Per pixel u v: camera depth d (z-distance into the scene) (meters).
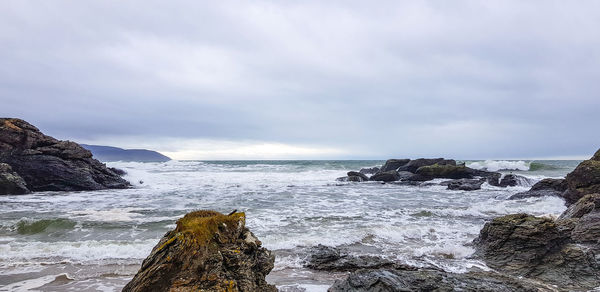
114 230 12.88
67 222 13.84
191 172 45.88
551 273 8.12
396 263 9.10
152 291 4.49
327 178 40.47
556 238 9.05
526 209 18.03
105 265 9.05
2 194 23.73
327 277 8.31
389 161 47.47
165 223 14.05
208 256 4.70
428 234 12.70
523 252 8.95
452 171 38.41
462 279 6.74
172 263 4.54
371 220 15.10
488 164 53.06
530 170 50.94
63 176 27.03
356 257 9.57
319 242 11.37
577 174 18.66
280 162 87.00
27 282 7.84
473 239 11.67
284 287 7.55
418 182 35.59
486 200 22.58
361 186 32.31
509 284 6.82
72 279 8.06
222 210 17.56
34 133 28.20
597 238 9.23
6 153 26.11
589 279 7.71
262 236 12.00
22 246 10.58
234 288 4.73
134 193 25.09
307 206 19.11
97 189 27.52
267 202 20.61
